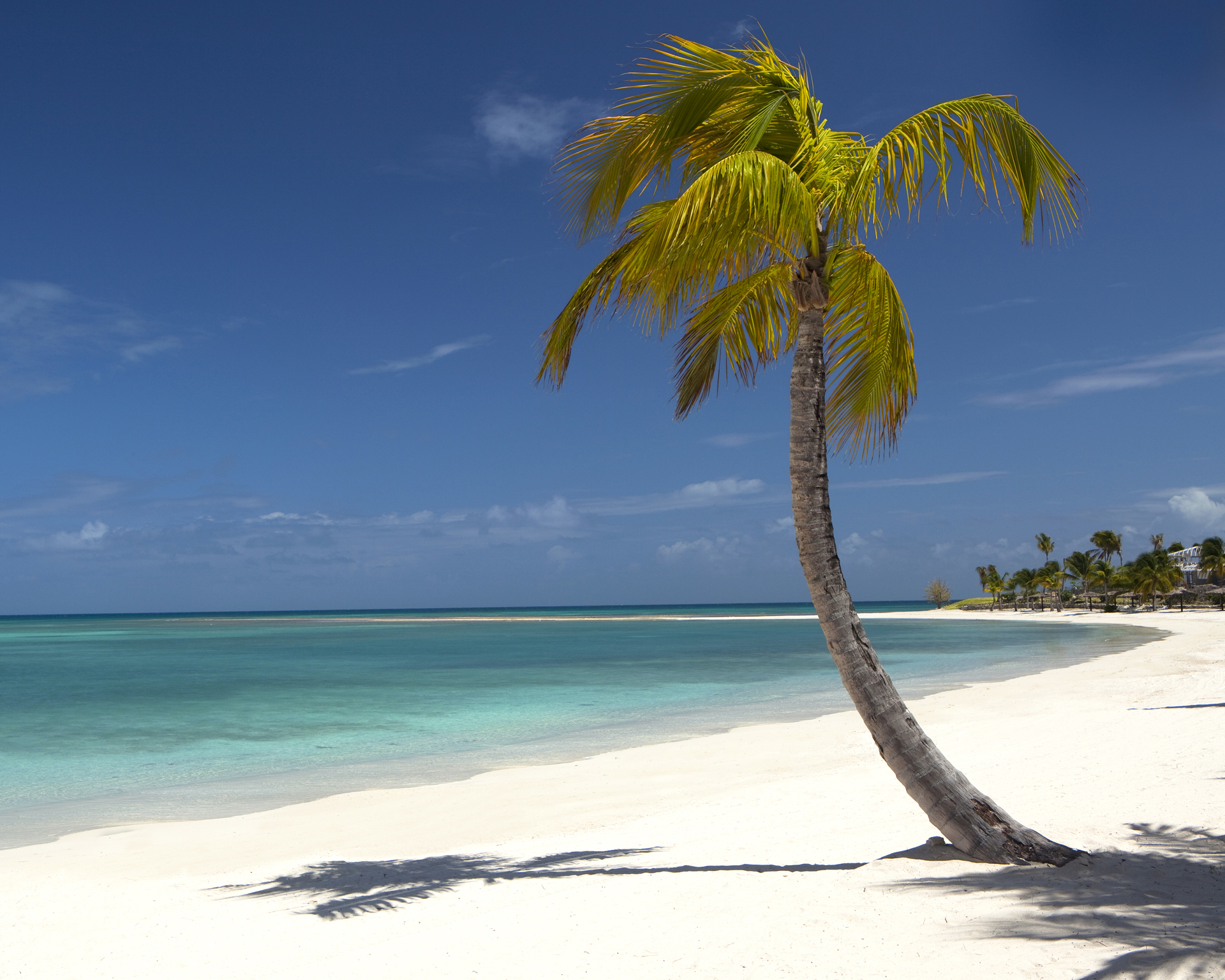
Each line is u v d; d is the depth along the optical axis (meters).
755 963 4.53
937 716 19.42
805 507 6.66
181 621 192.25
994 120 6.54
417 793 13.26
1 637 94.50
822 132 6.91
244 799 13.43
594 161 7.11
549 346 7.32
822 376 6.79
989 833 6.26
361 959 5.27
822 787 11.70
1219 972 3.92
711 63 6.77
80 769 16.25
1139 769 10.23
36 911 7.65
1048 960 4.23
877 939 4.75
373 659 49.28
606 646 60.91
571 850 8.84
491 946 5.26
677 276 6.26
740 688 29.48
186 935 6.45
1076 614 104.62
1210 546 99.50
